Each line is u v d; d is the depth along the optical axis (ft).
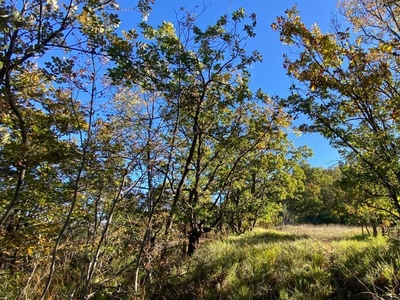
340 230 56.03
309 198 120.06
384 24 28.66
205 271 25.89
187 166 28.86
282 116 30.22
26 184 19.54
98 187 18.63
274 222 80.59
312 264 23.59
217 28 24.82
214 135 31.91
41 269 20.62
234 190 39.81
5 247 18.80
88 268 18.70
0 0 9.99
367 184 24.76
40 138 17.39
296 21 25.00
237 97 26.50
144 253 21.35
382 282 18.34
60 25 12.69
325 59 25.05
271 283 22.77
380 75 23.86
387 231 30.83
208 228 33.55
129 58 18.22
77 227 21.07
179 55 22.56
